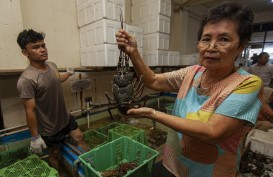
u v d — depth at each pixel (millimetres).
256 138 1909
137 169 1214
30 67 1546
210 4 4727
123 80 869
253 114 582
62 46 2527
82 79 2682
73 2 2574
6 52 1782
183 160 819
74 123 1953
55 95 1660
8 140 1948
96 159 1448
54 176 1315
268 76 3490
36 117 1595
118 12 2383
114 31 2361
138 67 963
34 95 1505
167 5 3150
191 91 795
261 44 6211
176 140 850
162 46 3207
